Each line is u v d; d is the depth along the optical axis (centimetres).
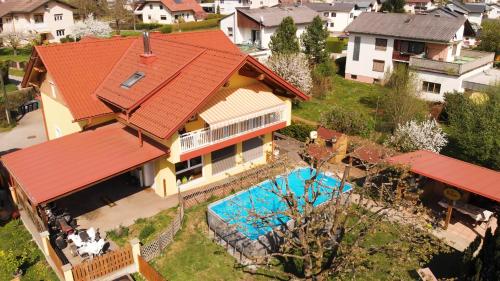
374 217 1966
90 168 2422
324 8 9750
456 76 4800
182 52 2941
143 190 2827
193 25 9950
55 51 3069
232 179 2953
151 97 2686
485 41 7012
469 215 2514
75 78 2989
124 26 10394
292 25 5028
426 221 2478
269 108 2888
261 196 2659
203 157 2850
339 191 1836
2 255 2011
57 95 3209
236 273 2092
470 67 4991
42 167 2442
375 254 2162
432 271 2130
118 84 2938
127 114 2623
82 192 2797
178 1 11206
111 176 2386
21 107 4656
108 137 2772
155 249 2183
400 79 4569
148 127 2481
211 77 2581
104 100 2886
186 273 2083
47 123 3662
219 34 3788
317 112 4741
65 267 1855
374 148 3072
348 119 3634
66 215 2378
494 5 12156
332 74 5556
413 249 1908
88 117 2775
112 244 2255
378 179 2994
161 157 2600
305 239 1808
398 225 1995
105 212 2566
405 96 4053
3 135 4053
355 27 5825
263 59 5134
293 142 3716
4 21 8512
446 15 5856
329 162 3306
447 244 2345
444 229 2489
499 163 3036
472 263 1791
